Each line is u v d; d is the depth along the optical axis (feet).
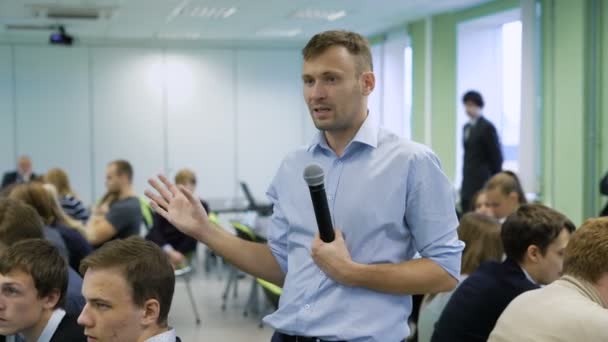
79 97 37.17
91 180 37.47
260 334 18.03
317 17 29.86
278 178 5.74
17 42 36.22
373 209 5.05
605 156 21.17
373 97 35.96
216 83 38.86
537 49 23.18
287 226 5.66
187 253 19.71
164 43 38.01
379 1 25.91
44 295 6.19
